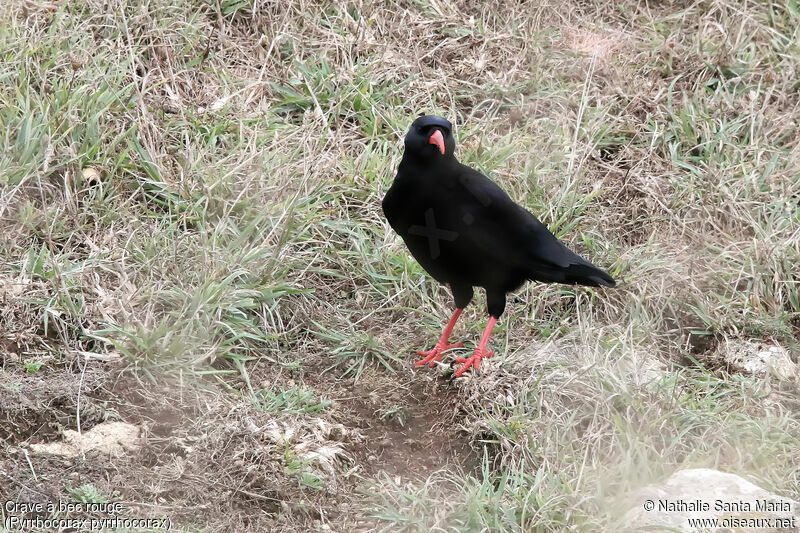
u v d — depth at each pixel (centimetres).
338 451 880
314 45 1342
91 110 1155
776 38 1438
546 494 819
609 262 1123
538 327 1055
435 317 1063
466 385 966
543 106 1329
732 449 885
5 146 1097
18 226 1040
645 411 917
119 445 848
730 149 1272
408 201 935
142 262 1030
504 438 893
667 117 1327
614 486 829
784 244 1123
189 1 1354
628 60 1402
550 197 1197
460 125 1295
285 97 1284
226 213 1097
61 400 871
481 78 1352
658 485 823
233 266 1028
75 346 935
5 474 799
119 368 912
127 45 1270
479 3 1452
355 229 1136
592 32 1438
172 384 914
